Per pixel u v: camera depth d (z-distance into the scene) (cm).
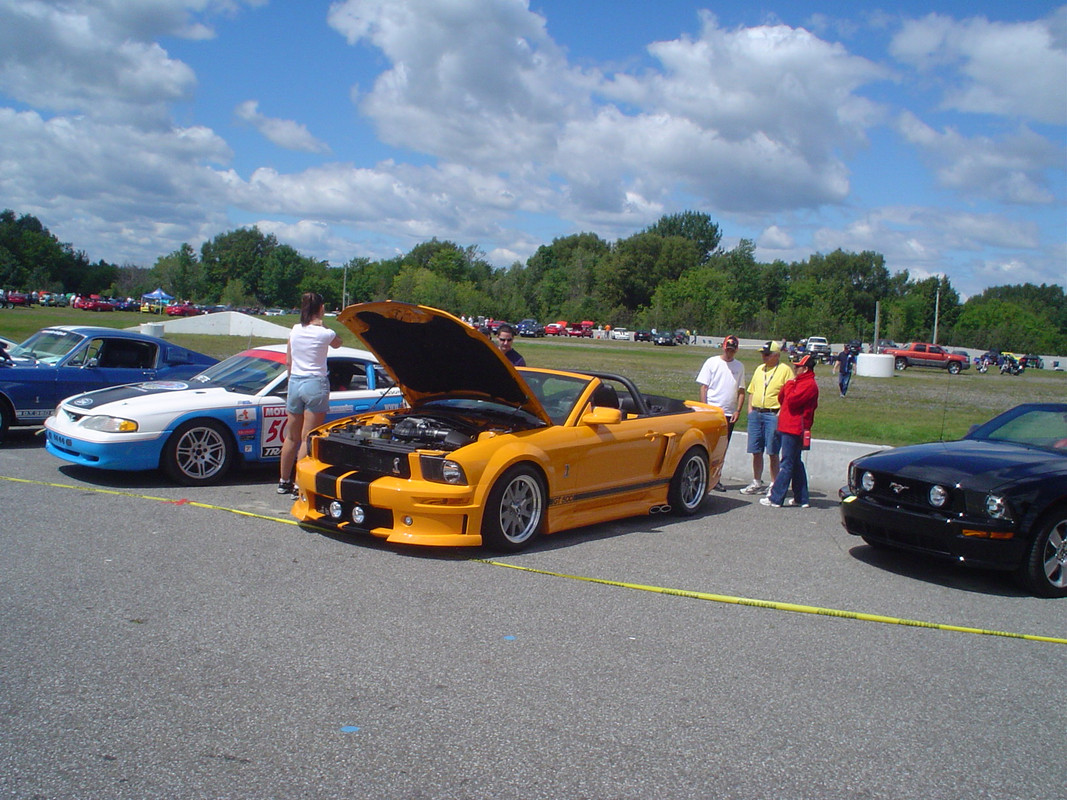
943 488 565
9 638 392
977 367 5625
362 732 315
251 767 287
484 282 12556
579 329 8694
